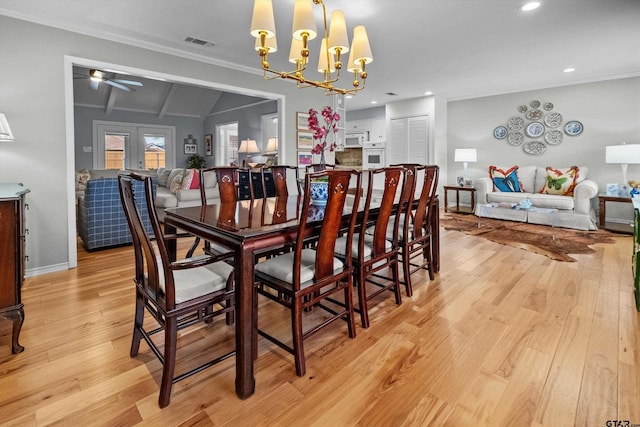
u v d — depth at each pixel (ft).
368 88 19.48
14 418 4.39
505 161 20.99
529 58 14.05
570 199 16.48
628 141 16.87
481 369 5.42
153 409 4.58
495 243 13.82
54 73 10.14
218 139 30.63
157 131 29.71
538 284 9.16
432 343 6.23
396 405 4.64
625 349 5.90
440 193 23.18
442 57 13.82
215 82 14.12
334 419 4.41
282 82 16.69
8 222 5.61
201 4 9.17
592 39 11.91
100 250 12.74
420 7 9.46
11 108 9.49
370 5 9.32
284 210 7.15
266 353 5.98
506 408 4.54
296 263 5.26
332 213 5.55
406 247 8.36
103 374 5.33
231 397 4.84
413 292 8.70
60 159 10.32
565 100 18.58
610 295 8.29
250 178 9.59
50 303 7.95
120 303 7.98
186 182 16.60
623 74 16.61
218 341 6.36
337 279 6.08
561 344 6.11
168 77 12.71
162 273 5.35
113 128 27.53
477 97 21.76
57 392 4.90
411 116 23.08
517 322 6.99
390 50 12.91
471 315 7.35
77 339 6.36
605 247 12.87
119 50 11.44
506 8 9.57
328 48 7.94
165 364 4.61
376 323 7.04
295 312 5.32
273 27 6.87
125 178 4.87
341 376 5.29
